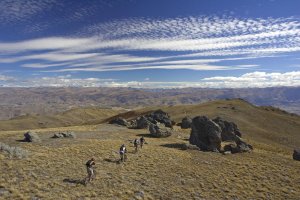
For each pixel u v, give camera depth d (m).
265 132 106.38
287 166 52.50
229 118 119.38
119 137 65.88
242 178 43.75
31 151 44.28
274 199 37.97
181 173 42.91
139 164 44.53
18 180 32.62
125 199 32.03
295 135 112.31
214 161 50.81
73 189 32.44
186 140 69.44
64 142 53.28
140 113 165.38
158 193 35.41
